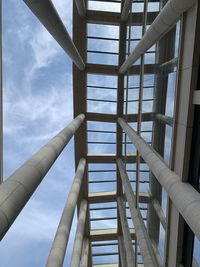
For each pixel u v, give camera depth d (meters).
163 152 11.79
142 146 14.82
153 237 13.60
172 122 10.55
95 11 23.25
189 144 9.17
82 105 25.30
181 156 9.48
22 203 7.29
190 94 8.85
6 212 6.41
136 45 17.28
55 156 11.60
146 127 15.30
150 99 14.66
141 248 14.59
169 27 11.20
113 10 23.55
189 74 8.84
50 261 14.61
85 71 24.59
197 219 7.38
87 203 27.14
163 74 12.20
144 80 16.19
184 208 8.23
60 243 15.91
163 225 11.92
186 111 9.06
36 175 8.55
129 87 21.64
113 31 24.31
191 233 9.32
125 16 23.06
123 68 22.89
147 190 15.14
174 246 10.22
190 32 8.78
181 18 9.44
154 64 13.95
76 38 23.42
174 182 9.48
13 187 7.25
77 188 21.38
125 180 21.80
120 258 27.17
